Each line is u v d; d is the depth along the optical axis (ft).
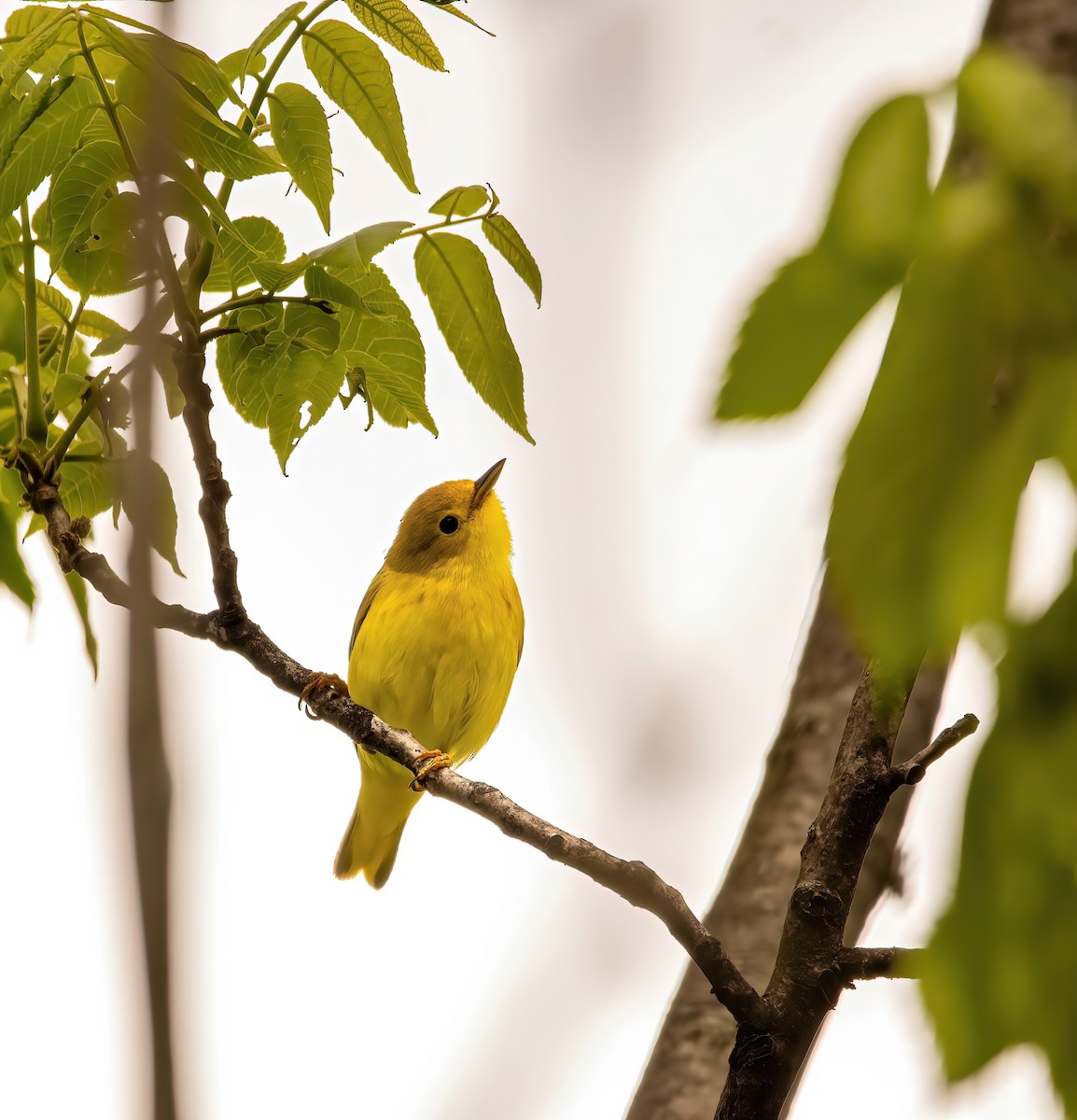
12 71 18.56
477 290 21.70
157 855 6.00
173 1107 5.79
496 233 21.48
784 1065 16.74
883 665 6.77
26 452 24.03
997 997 6.70
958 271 6.72
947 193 6.91
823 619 28.09
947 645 6.45
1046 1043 6.62
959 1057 6.73
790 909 17.04
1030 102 6.93
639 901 17.79
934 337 6.71
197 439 21.98
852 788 16.78
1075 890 6.63
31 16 20.47
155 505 7.93
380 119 20.93
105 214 19.10
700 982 26.14
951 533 6.53
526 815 20.24
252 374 22.30
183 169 18.88
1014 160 6.85
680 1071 24.99
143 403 8.19
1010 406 6.69
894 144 6.95
